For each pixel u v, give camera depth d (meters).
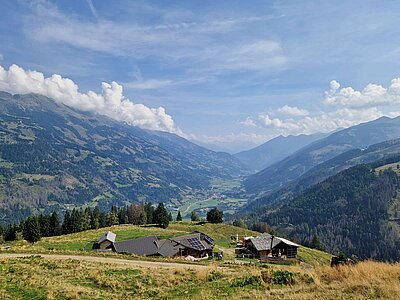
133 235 122.12
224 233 163.12
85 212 161.25
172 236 121.81
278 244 103.88
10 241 127.50
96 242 101.38
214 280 27.69
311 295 19.27
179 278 29.12
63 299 22.59
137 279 28.94
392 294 18.33
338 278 23.27
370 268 23.64
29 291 23.78
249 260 92.12
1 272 29.69
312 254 132.88
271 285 23.80
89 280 28.95
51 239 118.50
